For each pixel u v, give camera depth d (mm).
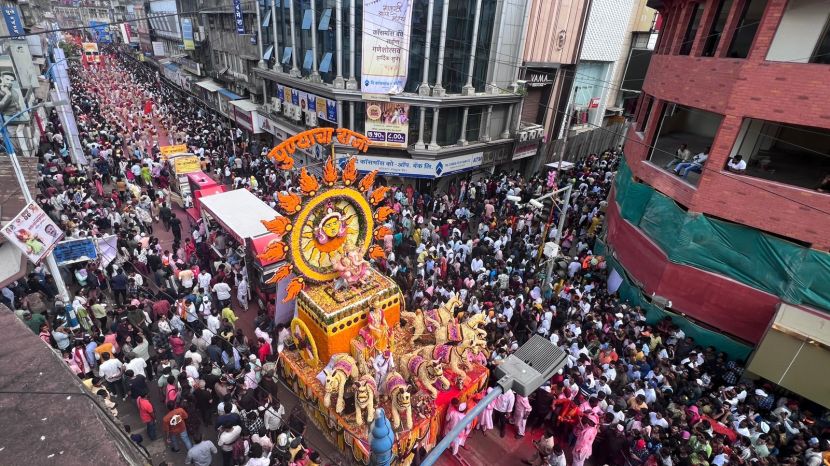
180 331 12867
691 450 9508
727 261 13805
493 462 10969
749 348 13398
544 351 6641
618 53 31844
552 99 28422
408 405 9906
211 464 10344
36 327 11438
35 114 27391
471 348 11172
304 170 10727
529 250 17578
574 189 24734
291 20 25844
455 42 22312
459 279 15562
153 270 15477
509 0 22906
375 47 21594
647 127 17078
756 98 12367
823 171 14383
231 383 11055
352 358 10758
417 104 22547
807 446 10055
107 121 33688
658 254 15414
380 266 15969
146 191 22578
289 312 13727
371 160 23922
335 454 10969
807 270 12164
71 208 18609
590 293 15727
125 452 2777
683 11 15891
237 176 25391
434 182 24953
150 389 12062
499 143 26219
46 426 2562
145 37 64875
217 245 17531
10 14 23938
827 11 11188
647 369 12164
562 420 10820
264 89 31062
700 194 13930
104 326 13352
